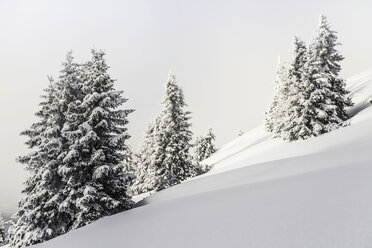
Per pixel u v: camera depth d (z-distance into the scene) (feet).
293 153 81.10
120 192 60.59
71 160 57.98
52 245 34.50
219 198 29.25
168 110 112.27
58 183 63.62
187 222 23.71
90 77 61.82
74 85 66.33
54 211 61.31
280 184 26.61
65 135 58.80
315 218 15.61
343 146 53.21
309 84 104.53
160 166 110.52
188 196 39.96
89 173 59.52
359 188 17.85
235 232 17.67
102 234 31.42
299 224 15.55
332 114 102.83
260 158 97.40
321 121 103.91
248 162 99.55
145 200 59.06
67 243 32.76
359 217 13.96
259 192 25.67
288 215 17.30
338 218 14.65
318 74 103.30
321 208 16.69
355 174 21.45
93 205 55.01
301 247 13.16
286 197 21.11
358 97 136.56
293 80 108.06
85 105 60.03
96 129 60.95
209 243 17.49
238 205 23.43
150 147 152.05
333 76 109.29
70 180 57.00
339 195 17.81
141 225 28.89
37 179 66.59
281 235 15.05
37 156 63.41
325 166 32.14
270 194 23.59
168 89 114.01
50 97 68.80
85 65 67.41
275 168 43.32
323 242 12.92
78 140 58.29
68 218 63.21
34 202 63.21
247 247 15.12
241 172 48.93
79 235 35.73
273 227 16.38
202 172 137.39
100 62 62.80
